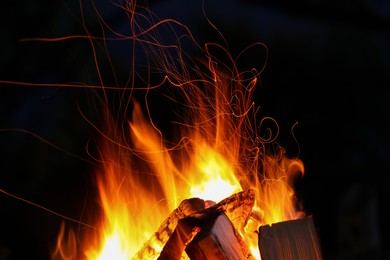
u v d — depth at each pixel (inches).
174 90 247.4
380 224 287.9
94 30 267.6
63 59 273.6
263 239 83.2
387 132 310.0
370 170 295.0
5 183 277.6
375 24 217.9
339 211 280.1
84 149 272.4
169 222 93.3
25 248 257.6
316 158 292.7
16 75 273.3
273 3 215.0
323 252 85.7
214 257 78.4
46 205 265.6
